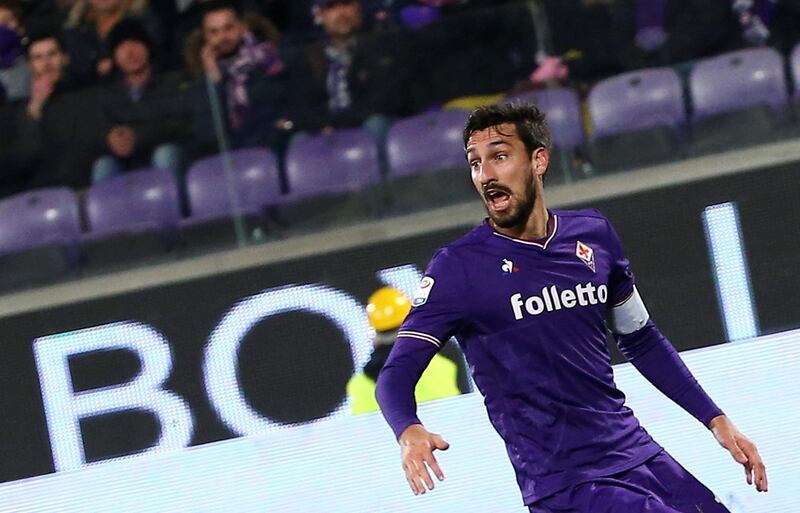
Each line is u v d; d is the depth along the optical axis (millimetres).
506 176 11648
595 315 11852
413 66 21891
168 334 21250
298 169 21734
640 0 21516
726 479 18781
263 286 21266
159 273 21453
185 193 21859
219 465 20672
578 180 21031
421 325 11625
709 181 20641
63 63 23750
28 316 21422
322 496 20312
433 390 20172
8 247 21781
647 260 20625
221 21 22375
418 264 21156
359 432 20453
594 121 21250
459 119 21672
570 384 11602
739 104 21141
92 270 21578
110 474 20859
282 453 20609
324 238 21219
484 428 19656
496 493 19391
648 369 12883
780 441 19422
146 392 21141
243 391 21016
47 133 22234
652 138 21062
